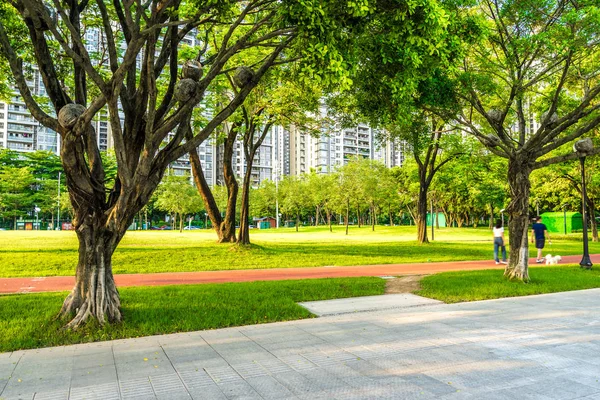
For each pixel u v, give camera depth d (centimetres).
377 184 5209
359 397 440
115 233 775
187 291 1074
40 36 762
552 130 1270
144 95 838
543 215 5138
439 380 486
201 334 714
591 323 768
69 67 1120
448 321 793
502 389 458
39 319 770
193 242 2734
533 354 582
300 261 1962
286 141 14388
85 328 715
